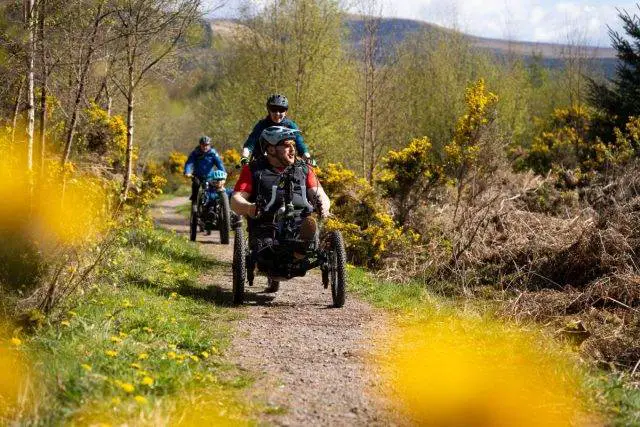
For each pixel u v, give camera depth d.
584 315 7.62
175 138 44.62
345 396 4.43
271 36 25.28
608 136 21.80
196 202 14.30
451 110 29.27
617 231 9.02
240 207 7.45
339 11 25.12
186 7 9.74
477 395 4.34
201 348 5.39
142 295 7.05
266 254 7.58
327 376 4.86
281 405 4.22
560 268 9.20
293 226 7.50
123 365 4.45
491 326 5.99
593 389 4.40
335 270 7.60
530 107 39.28
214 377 4.64
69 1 7.90
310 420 4.00
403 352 5.50
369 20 20.88
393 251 11.17
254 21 25.27
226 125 29.02
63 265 5.41
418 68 31.80
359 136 24.25
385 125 24.02
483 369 4.77
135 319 5.87
